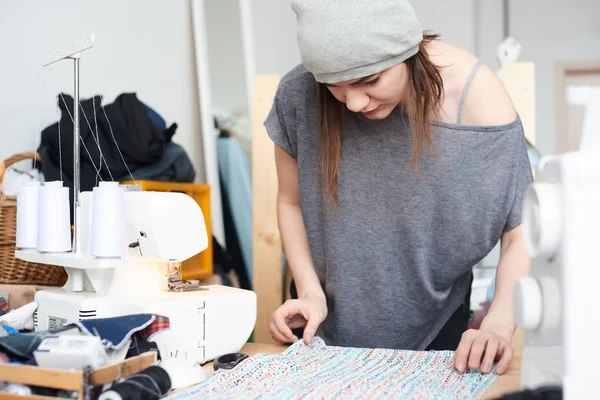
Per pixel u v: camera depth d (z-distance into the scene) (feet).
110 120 6.88
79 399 2.55
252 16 10.50
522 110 6.93
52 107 7.20
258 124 7.03
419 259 4.47
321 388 2.95
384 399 2.79
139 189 3.97
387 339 4.79
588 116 2.48
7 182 6.02
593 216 2.29
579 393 2.29
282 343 4.20
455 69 4.17
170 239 3.60
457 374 3.22
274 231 6.96
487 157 4.20
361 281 4.62
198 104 9.73
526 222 2.54
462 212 4.32
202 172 9.69
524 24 12.93
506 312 3.90
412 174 4.31
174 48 9.27
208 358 3.63
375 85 3.65
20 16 6.83
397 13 3.54
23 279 5.35
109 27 8.07
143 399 2.59
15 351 2.92
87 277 3.89
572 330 2.29
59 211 3.85
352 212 4.50
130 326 3.09
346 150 4.44
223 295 3.71
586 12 12.85
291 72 4.71
